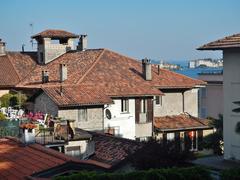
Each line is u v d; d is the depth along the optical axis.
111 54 74.38
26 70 80.12
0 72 78.00
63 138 41.03
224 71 35.12
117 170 35.16
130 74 69.31
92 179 23.12
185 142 63.47
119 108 62.56
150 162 32.84
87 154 41.97
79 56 76.62
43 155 30.94
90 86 62.22
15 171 28.22
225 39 35.75
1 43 84.12
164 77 71.44
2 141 37.00
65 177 23.27
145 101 64.81
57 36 81.19
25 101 62.06
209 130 66.50
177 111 71.19
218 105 88.00
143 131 64.44
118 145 41.84
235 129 34.09
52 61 80.25
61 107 55.91
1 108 56.69
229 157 34.00
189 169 23.47
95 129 58.66
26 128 36.53
